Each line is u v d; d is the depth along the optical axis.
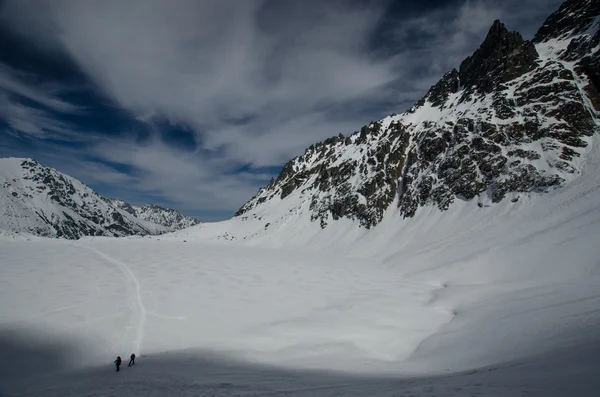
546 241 39.59
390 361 22.00
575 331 17.47
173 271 47.97
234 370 19.34
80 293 35.28
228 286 40.12
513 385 9.98
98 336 26.08
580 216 42.06
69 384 18.11
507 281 35.78
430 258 50.19
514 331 21.11
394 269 50.97
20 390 18.12
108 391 15.25
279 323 28.12
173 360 22.09
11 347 23.67
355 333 26.25
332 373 18.36
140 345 24.91
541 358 14.31
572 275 32.19
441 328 27.14
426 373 17.31
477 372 13.96
